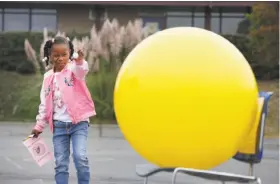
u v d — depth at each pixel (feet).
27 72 89.04
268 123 62.95
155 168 18.38
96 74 70.54
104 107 69.67
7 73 88.28
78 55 19.60
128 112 17.24
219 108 16.53
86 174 19.75
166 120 16.62
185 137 16.70
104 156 38.78
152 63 16.89
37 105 74.08
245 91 16.96
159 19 99.45
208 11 98.27
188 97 16.44
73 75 19.94
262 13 81.46
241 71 17.06
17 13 100.37
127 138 17.97
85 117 19.98
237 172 32.07
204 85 16.46
